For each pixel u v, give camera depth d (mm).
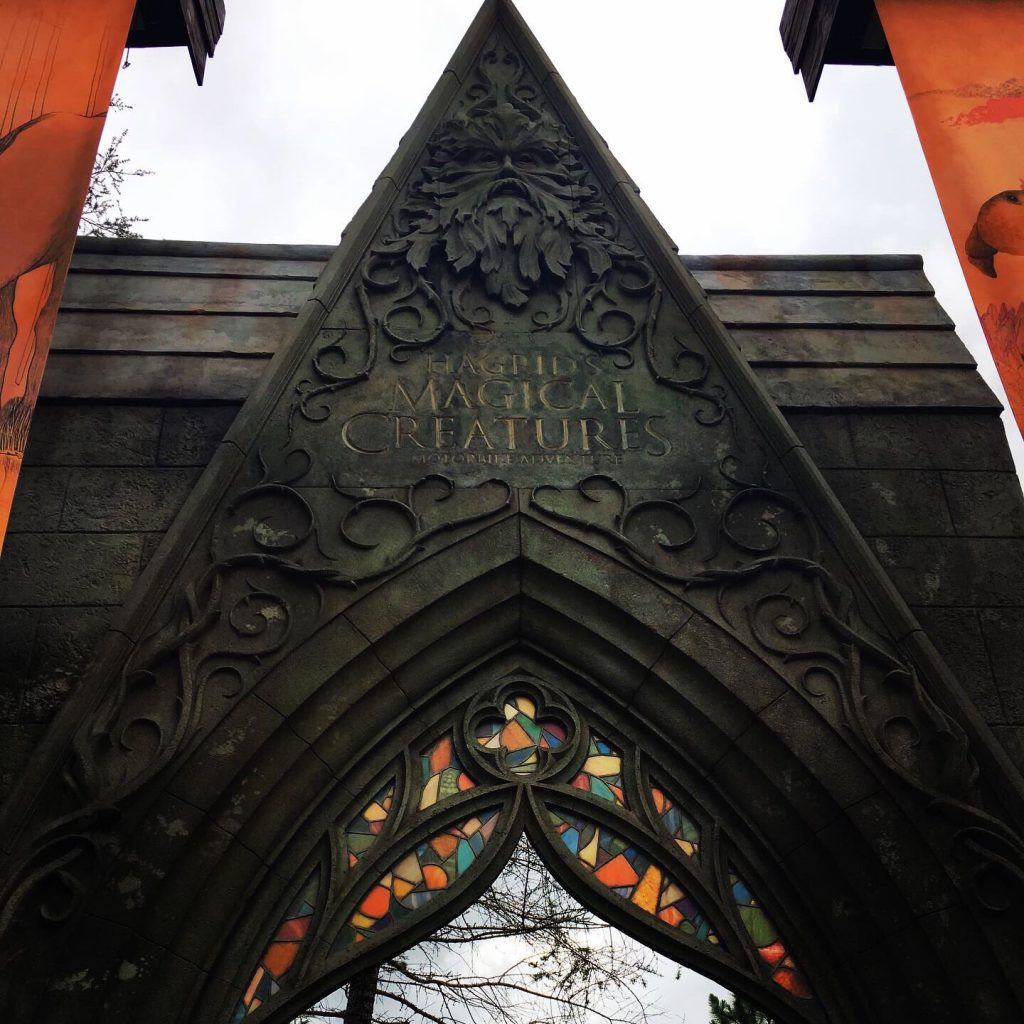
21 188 5719
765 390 6605
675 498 6234
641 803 5668
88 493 6215
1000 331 5738
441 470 6254
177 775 5188
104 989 4770
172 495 6250
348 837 5539
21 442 5125
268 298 7363
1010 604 6074
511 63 8297
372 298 6980
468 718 5832
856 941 5215
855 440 6758
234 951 5148
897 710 5543
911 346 7293
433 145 7719
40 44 6191
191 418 6602
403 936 5285
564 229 7312
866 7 7793
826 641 5770
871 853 5250
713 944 5359
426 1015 8500
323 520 6012
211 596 5668
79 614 5762
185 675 5395
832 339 7320
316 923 5270
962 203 6164
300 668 5555
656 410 6586
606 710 5906
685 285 7035
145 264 7516
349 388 6551
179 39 7871
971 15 6934
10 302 5383
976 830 5156
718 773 5676
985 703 5727
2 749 5277
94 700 5246
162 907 4992
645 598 5898
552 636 5992
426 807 5633
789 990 5254
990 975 4918
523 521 6105
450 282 7094
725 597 5902
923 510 6453
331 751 5578
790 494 6250
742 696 5641
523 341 6855
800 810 5449
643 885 5539
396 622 5746
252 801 5305
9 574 5875
